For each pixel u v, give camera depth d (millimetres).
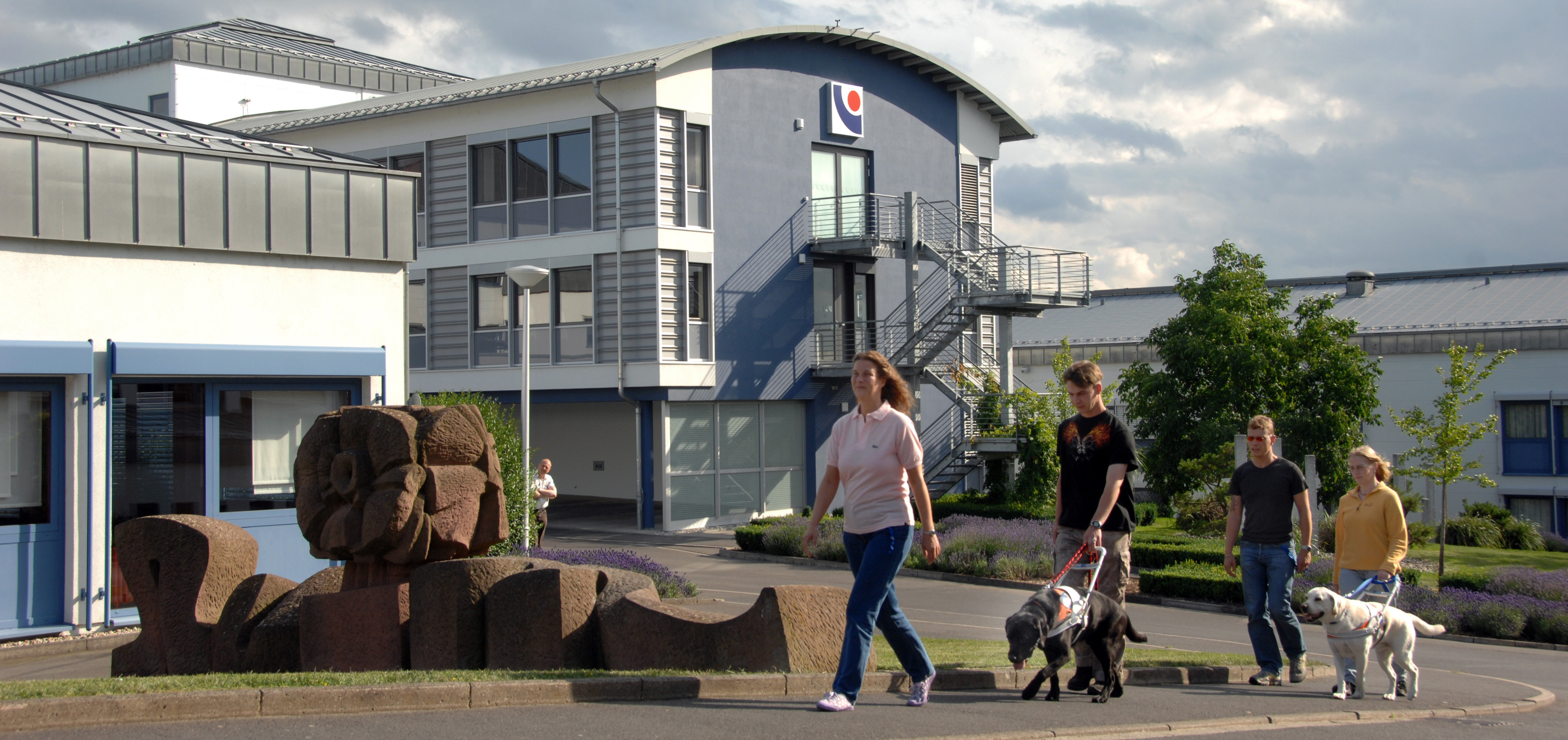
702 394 37438
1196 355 36312
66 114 18906
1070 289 40094
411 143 40844
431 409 12062
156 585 12523
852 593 9359
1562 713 11828
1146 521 39469
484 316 39562
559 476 49156
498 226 39219
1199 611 23797
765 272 39375
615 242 36812
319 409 18938
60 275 16359
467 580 11164
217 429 17828
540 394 38469
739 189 38625
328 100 58625
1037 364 58938
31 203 15961
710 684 9969
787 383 40062
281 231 18266
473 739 8133
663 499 37781
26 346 15789
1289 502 12180
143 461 17125
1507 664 17875
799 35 40156
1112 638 10641
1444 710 11469
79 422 16438
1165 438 37094
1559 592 23328
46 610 16234
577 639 11180
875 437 9266
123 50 55781
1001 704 10281
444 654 11109
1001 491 40250
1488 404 48531
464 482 11906
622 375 36688
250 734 8164
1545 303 51125
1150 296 68562
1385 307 55688
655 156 36281
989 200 48062
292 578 18438
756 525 32469
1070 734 9086
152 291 17141
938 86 45656
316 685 9180
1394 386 50562
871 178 42969
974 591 24781
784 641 10602
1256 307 36844
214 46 54906
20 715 8086
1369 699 11773
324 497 12023
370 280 19375
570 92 37594
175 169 17250
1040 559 26219
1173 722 9789
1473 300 53812
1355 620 11602
